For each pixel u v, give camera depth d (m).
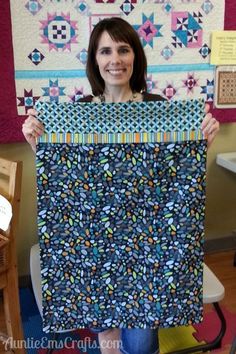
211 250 2.75
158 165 1.26
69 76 2.13
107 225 1.29
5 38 2.00
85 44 2.11
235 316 2.10
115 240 1.31
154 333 1.44
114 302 1.36
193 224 1.30
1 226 1.56
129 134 1.24
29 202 2.29
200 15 2.23
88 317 1.37
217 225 2.74
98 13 2.08
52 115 1.23
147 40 2.17
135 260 1.32
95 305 1.36
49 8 2.01
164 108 1.23
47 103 1.22
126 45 1.46
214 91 2.38
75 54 2.11
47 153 1.25
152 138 1.25
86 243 1.31
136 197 1.28
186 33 2.23
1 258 1.58
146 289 1.34
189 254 1.32
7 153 2.19
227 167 2.42
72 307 1.36
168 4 2.16
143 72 1.59
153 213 1.29
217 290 1.65
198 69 2.31
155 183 1.27
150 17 2.15
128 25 1.47
